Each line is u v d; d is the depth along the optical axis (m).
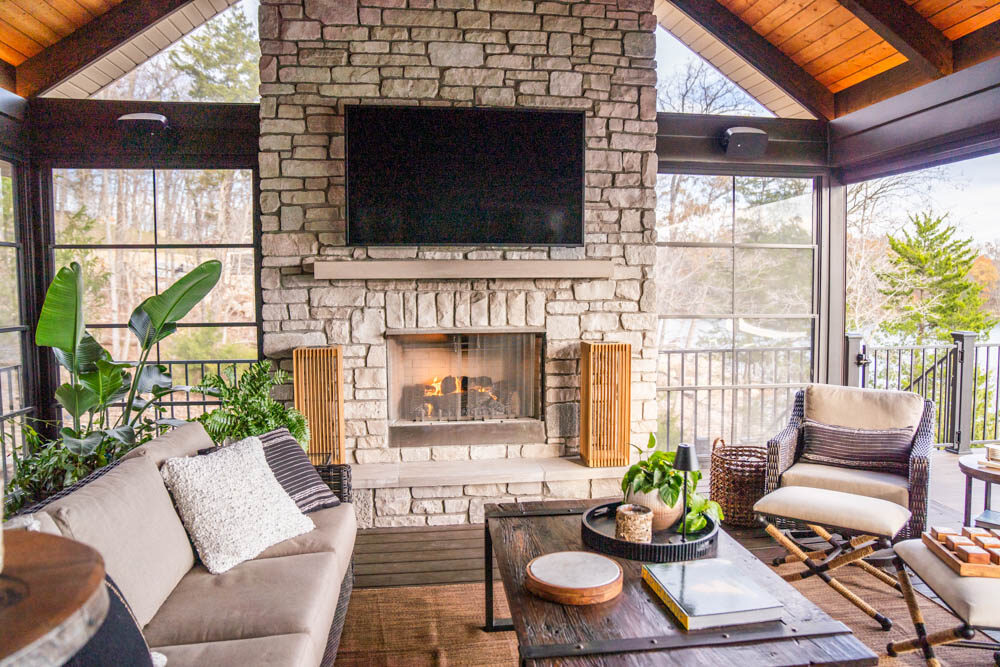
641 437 4.21
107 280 4.21
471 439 4.13
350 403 4.03
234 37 4.25
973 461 2.99
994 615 1.98
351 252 3.97
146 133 4.10
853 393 3.59
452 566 3.29
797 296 4.88
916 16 3.78
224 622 1.88
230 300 4.29
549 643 1.63
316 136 3.90
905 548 2.39
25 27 3.83
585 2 4.02
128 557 1.84
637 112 4.11
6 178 3.96
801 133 4.72
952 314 8.87
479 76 3.96
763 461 3.97
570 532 2.41
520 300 4.11
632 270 4.17
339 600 2.44
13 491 2.86
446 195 3.91
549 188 3.98
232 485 2.41
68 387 3.04
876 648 2.47
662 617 1.77
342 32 3.87
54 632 0.50
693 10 4.61
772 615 1.74
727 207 4.77
